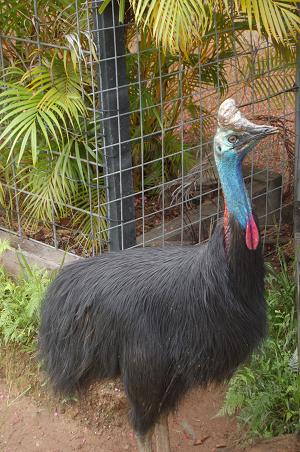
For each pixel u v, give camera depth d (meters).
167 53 6.03
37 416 5.39
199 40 5.34
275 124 6.35
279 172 6.71
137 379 4.54
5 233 6.27
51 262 5.90
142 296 4.50
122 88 5.39
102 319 4.57
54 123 5.76
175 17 4.84
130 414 4.69
